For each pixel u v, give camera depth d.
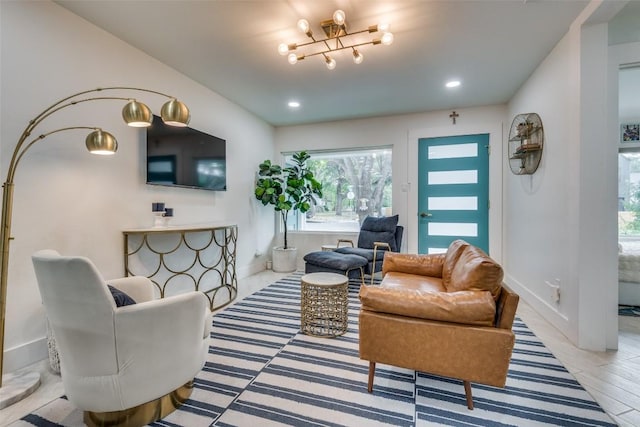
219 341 2.26
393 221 4.06
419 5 2.06
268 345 2.19
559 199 2.46
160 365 1.38
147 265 2.74
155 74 2.79
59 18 2.06
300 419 1.42
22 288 1.88
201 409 1.50
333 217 5.02
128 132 2.56
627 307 2.96
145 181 2.71
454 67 2.97
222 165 3.61
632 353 2.07
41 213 1.98
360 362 1.95
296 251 4.83
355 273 3.53
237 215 4.09
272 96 3.75
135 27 2.32
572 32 2.24
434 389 1.66
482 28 2.32
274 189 4.48
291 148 5.06
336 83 3.36
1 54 1.79
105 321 1.26
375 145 4.64
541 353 2.07
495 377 1.39
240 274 4.16
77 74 2.18
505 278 4.00
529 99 3.16
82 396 1.32
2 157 1.80
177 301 1.41
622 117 4.13
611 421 1.41
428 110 4.30
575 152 2.19
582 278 2.13
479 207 4.18
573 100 2.22
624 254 3.00
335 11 2.12
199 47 2.61
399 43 2.54
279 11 2.12
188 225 3.21
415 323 1.48
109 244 2.40
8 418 1.44
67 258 1.21
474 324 1.42
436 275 2.59
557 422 1.40
